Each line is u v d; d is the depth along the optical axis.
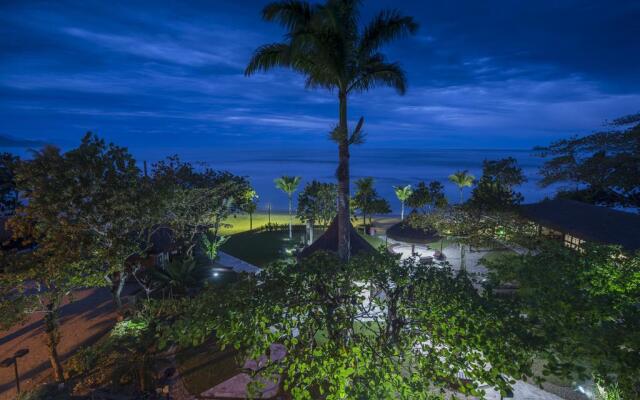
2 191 33.34
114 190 14.94
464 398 10.92
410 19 16.69
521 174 42.88
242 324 5.85
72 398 12.10
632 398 5.15
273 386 12.15
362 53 16.88
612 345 5.21
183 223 24.23
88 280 14.08
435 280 6.82
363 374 5.83
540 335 5.85
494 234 23.00
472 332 5.54
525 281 7.18
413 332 6.56
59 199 13.47
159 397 11.80
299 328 6.54
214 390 12.23
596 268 7.99
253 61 16.59
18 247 26.81
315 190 36.53
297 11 15.70
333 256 7.84
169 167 29.89
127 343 13.41
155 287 20.70
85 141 14.91
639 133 29.38
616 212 25.66
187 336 5.84
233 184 31.56
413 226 25.59
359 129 16.70
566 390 11.58
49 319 12.88
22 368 14.34
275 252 31.12
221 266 26.81
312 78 17.30
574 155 34.03
